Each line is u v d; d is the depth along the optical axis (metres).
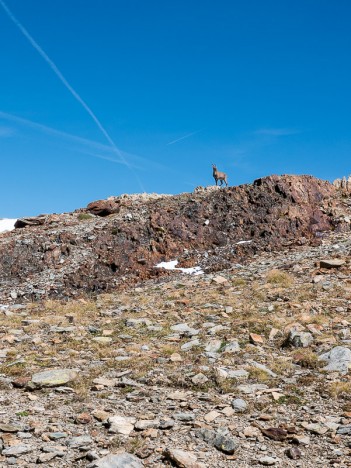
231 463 8.56
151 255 32.31
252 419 10.48
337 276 24.09
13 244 33.31
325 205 38.25
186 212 37.06
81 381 12.86
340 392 11.84
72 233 34.97
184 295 24.38
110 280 29.56
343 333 16.45
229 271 29.34
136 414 10.70
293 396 11.73
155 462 8.51
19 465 8.26
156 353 15.60
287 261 29.19
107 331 18.38
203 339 16.86
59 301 25.84
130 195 47.66
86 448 8.91
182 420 10.32
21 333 18.78
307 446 9.22
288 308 19.95
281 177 40.12
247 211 36.78
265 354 15.13
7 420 10.16
